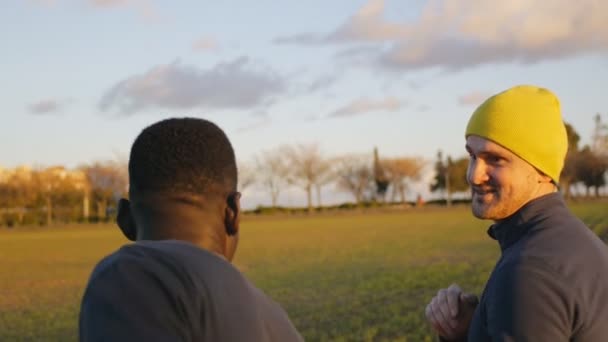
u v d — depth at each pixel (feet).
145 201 7.36
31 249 156.04
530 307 8.40
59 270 105.19
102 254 136.98
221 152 7.56
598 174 343.67
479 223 189.88
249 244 141.90
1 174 335.88
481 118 9.93
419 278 66.74
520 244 9.20
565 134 10.11
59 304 66.08
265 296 7.36
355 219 261.24
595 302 8.50
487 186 9.92
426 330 39.47
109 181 353.10
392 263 87.66
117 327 6.14
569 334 8.45
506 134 9.61
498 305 8.66
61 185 340.18
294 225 227.81
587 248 8.96
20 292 77.77
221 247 7.57
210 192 7.41
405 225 195.72
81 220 318.45
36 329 50.93
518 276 8.62
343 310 49.49
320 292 61.52
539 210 9.57
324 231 182.60
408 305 49.73
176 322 6.26
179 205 7.30
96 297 6.33
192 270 6.57
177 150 7.30
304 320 46.50
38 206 336.70
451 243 118.11
